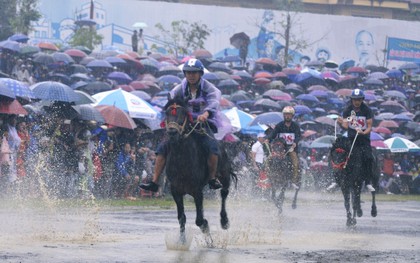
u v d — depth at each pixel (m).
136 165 21.09
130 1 53.62
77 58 34.91
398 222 16.38
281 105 32.75
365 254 9.63
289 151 17.00
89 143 19.47
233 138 22.84
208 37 54.50
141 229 12.51
